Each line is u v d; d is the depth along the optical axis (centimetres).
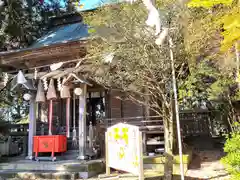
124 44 545
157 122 944
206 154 828
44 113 1125
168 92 566
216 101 792
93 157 791
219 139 1030
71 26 1246
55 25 1329
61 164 691
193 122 1140
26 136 969
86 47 725
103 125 895
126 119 978
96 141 854
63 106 1111
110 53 562
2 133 1049
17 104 1443
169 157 552
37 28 1327
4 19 1169
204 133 1112
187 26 494
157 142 816
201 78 645
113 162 605
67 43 757
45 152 810
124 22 530
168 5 478
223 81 623
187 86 552
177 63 534
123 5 545
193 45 511
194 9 475
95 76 666
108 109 1048
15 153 966
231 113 791
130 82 599
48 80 832
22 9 1230
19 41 1277
